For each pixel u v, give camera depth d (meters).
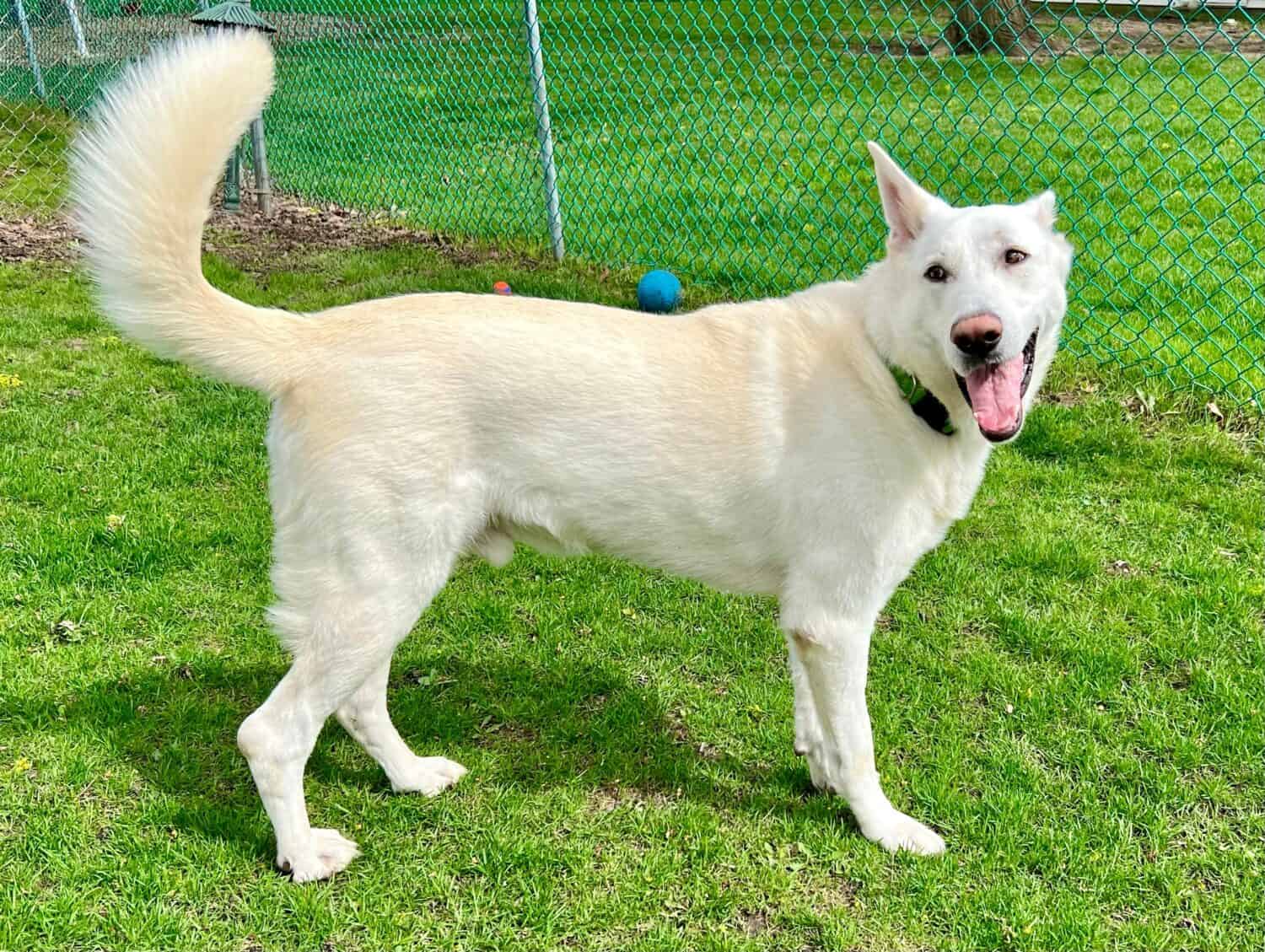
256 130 8.81
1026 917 2.64
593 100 11.83
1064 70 12.82
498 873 2.79
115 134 2.54
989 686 3.54
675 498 2.77
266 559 4.15
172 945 2.56
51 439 5.00
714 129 10.70
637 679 3.64
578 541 2.91
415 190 9.29
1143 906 2.69
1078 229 7.67
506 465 2.74
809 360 2.77
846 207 8.34
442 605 4.02
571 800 3.06
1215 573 4.06
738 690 3.56
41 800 2.96
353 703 3.01
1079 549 4.25
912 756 3.26
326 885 2.74
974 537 4.41
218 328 2.67
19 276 7.26
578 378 2.70
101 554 4.09
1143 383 5.55
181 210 2.58
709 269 7.18
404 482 2.62
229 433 5.17
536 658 3.73
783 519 2.78
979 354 2.51
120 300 2.64
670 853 2.86
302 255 7.91
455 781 3.14
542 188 8.34
